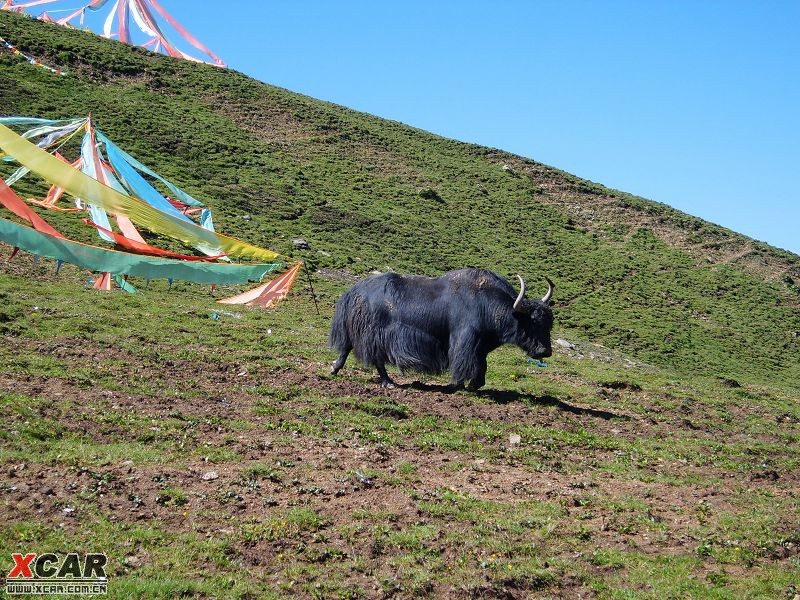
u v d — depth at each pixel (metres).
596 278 53.56
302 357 20.47
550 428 16.09
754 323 51.06
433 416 15.86
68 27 79.56
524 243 58.09
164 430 12.96
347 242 47.75
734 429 19.09
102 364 16.64
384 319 17.53
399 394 17.23
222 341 21.02
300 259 40.38
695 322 48.72
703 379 29.69
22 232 13.68
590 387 22.16
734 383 28.69
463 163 76.38
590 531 10.94
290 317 27.97
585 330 41.88
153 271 15.16
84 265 14.39
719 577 9.84
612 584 9.57
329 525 10.17
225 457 12.10
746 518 12.02
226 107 72.94
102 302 23.61
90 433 12.33
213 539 9.42
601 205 73.06
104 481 10.48
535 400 18.30
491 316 17.47
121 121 58.62
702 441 16.89
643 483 13.52
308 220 50.25
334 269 40.88
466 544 10.02
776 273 64.31
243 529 9.75
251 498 10.70
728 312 52.41
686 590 9.46
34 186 37.84
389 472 12.37
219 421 13.88
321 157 67.31
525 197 69.69
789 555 10.80
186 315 24.09
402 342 17.39
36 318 19.84
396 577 9.09
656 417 19.11
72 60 69.38
